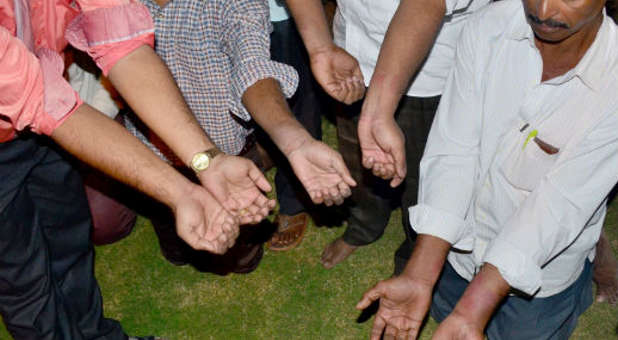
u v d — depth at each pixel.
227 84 2.04
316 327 2.71
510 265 1.58
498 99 1.67
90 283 2.37
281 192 2.83
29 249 2.04
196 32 1.94
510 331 2.13
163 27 1.95
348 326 2.70
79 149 1.61
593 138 1.56
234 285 2.86
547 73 1.57
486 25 1.65
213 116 2.13
